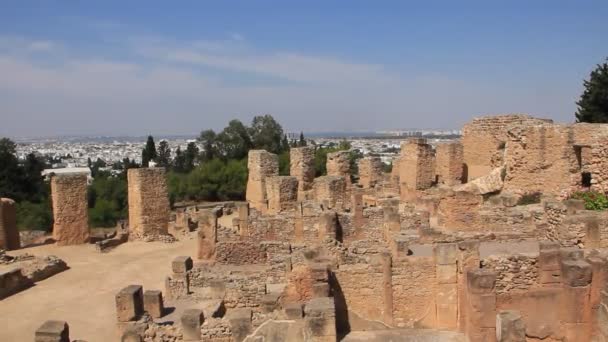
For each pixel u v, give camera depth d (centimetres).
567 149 3606
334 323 1820
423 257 2120
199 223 3228
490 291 1780
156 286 3150
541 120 4522
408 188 5006
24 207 7888
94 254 4028
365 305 2142
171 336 1900
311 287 2073
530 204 3397
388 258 2117
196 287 2634
